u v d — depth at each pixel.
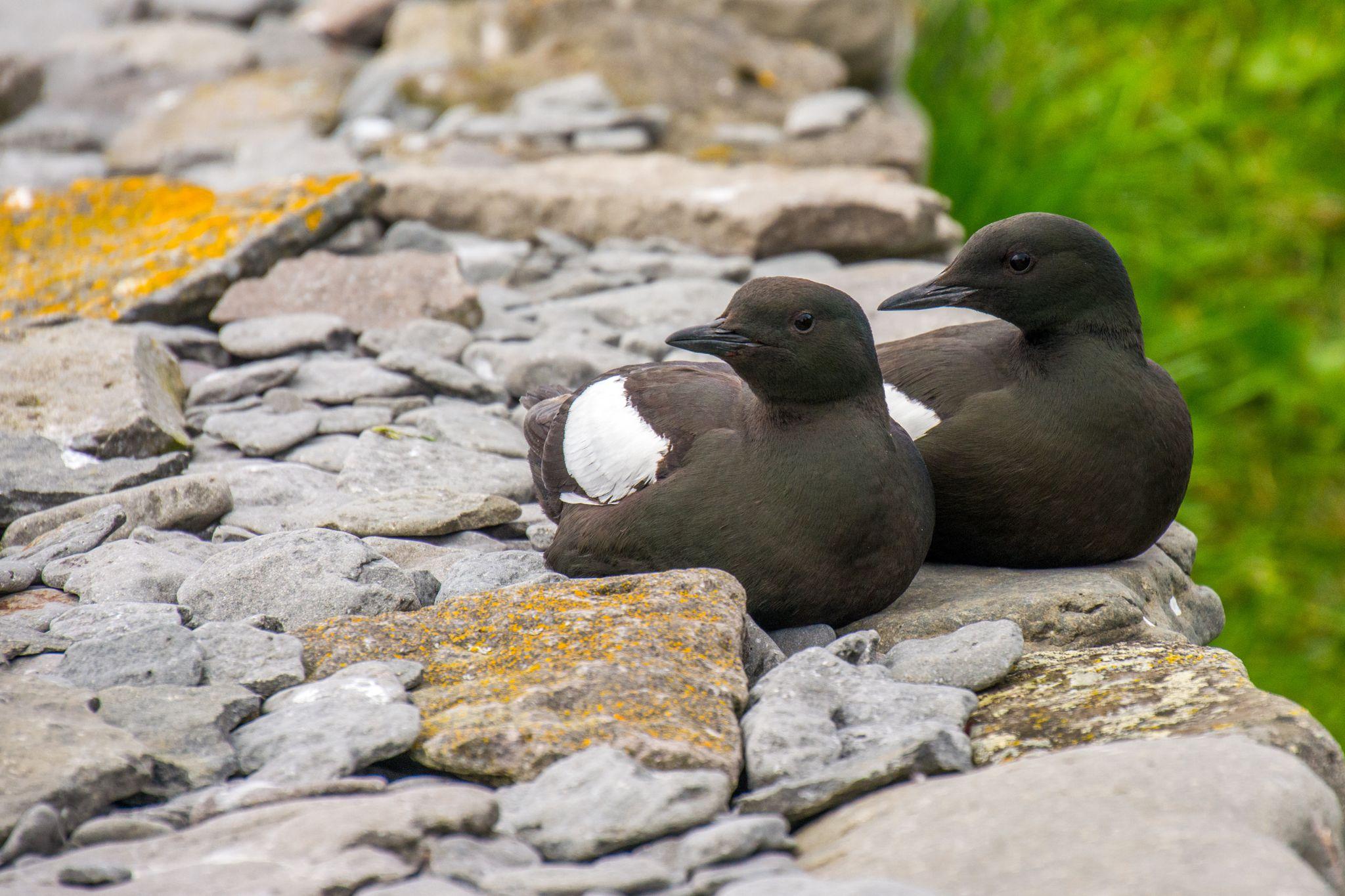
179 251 12.10
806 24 19.61
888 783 5.45
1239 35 23.73
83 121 17.97
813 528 6.83
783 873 4.70
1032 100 22.41
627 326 12.08
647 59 17.92
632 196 13.88
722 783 5.18
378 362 10.83
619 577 6.76
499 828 5.03
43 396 9.46
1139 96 22.33
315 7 21.09
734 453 7.01
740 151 16.30
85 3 21.86
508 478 9.30
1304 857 4.72
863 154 16.42
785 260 13.56
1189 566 9.02
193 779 5.45
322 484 9.19
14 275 12.09
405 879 4.62
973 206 20.69
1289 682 16.50
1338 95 22.72
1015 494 7.60
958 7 23.20
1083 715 5.98
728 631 6.34
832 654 6.38
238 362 11.20
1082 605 7.32
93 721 5.54
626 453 7.36
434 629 6.50
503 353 11.03
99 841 4.97
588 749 5.31
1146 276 20.69
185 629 6.33
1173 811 4.64
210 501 8.55
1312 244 21.22
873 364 7.04
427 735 5.61
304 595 7.05
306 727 5.64
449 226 14.02
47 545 7.97
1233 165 22.27
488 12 19.42
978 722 6.07
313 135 16.70
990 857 4.55
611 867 4.69
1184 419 7.79
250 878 4.49
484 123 16.44
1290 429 19.55
